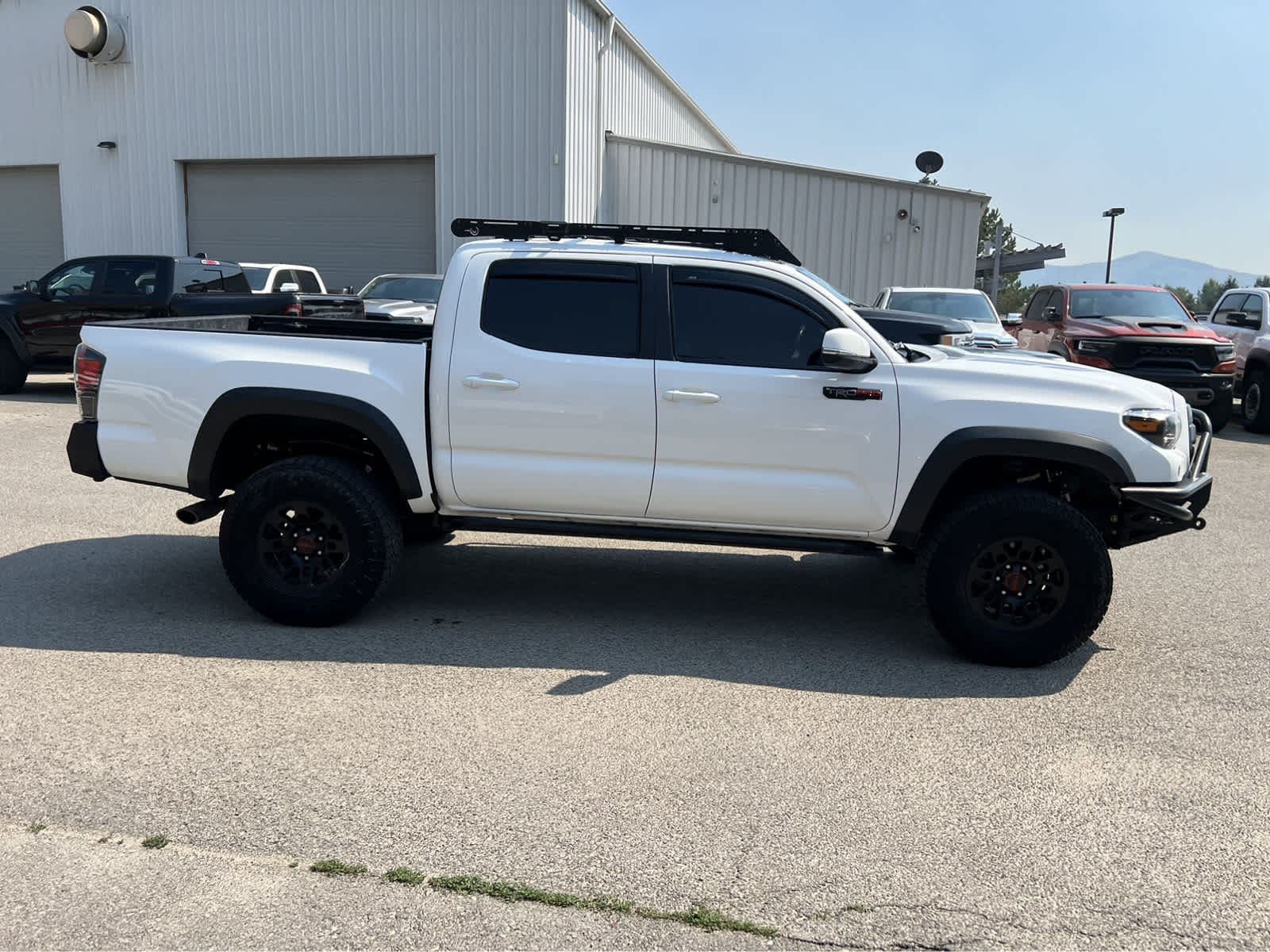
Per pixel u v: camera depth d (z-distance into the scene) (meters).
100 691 4.10
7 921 2.63
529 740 3.75
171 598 5.35
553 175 17.16
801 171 18.19
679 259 4.73
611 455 4.73
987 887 2.88
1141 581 6.28
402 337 5.75
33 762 3.48
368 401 4.75
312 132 18.23
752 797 3.36
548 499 4.83
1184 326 12.85
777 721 3.99
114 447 4.94
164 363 4.87
